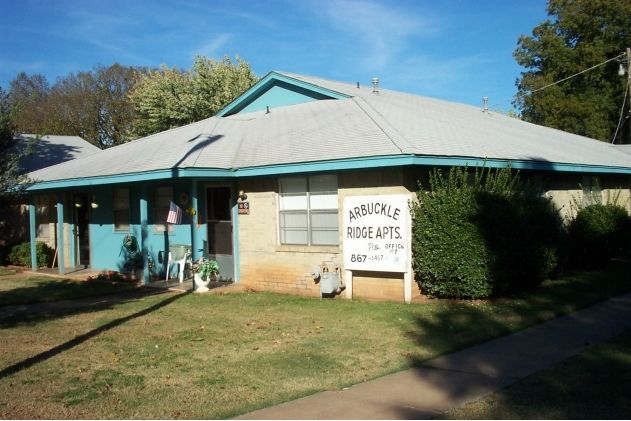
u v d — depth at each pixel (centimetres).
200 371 712
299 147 1325
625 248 1739
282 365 730
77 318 1068
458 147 1270
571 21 3731
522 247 1138
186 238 1536
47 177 1803
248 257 1409
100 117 4812
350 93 1634
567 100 3678
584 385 624
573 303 1087
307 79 1733
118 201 1730
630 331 872
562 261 1395
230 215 1465
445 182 1150
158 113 3769
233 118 1795
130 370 723
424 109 1722
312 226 1302
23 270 1911
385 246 1154
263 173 1302
